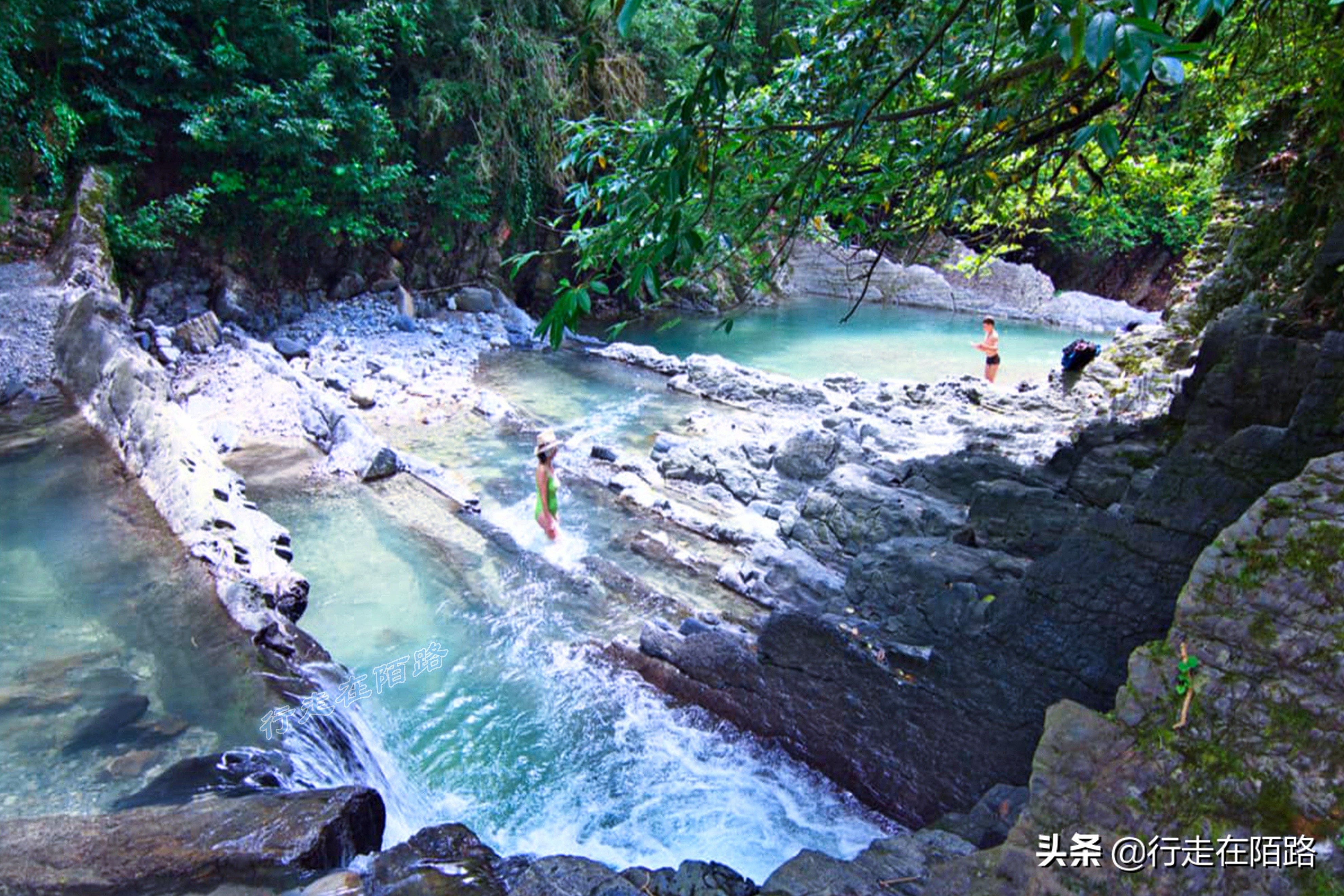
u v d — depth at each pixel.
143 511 8.01
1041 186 6.95
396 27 17.56
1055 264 30.08
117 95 14.57
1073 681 5.41
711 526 9.50
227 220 16.14
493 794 5.88
